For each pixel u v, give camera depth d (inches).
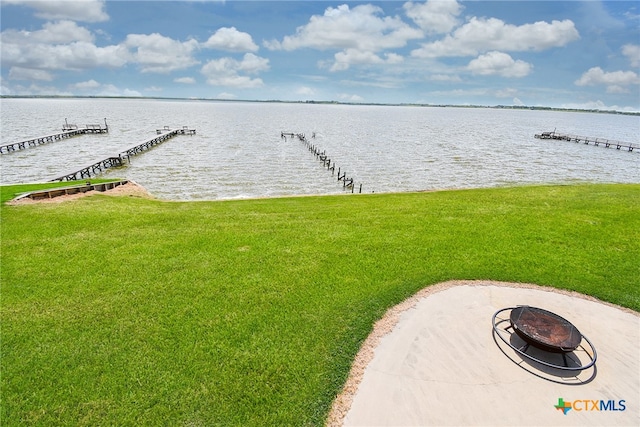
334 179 1139.3
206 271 345.1
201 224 478.6
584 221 478.3
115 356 236.8
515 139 2519.7
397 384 213.5
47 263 354.9
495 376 219.3
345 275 336.5
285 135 2342.5
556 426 186.7
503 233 435.8
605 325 267.9
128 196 665.6
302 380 218.5
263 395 208.1
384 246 399.2
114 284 321.1
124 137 2074.3
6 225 450.9
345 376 220.8
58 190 617.6
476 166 1403.8
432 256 374.6
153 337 254.4
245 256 376.8
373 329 263.4
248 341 251.3
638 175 1299.2
